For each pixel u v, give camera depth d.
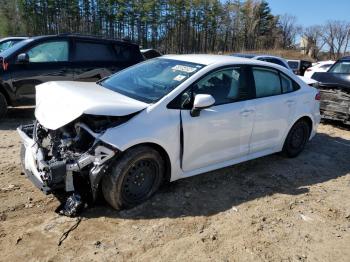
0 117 7.46
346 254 3.64
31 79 7.48
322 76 8.85
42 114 3.97
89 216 3.91
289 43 73.06
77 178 3.87
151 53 15.26
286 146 5.91
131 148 3.88
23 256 3.25
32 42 7.60
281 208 4.43
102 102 3.85
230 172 5.34
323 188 5.09
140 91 4.44
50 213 3.92
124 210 4.05
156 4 63.59
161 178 4.25
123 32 64.38
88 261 3.25
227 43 75.50
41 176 3.78
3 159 5.28
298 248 3.68
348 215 4.39
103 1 62.59
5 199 4.13
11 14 59.81
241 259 3.44
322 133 8.09
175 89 4.28
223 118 4.62
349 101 8.12
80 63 7.99
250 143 5.15
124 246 3.49
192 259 3.38
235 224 4.00
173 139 4.16
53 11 61.81
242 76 4.99
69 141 3.80
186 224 3.91
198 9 69.94
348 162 6.24
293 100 5.64
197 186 4.79
